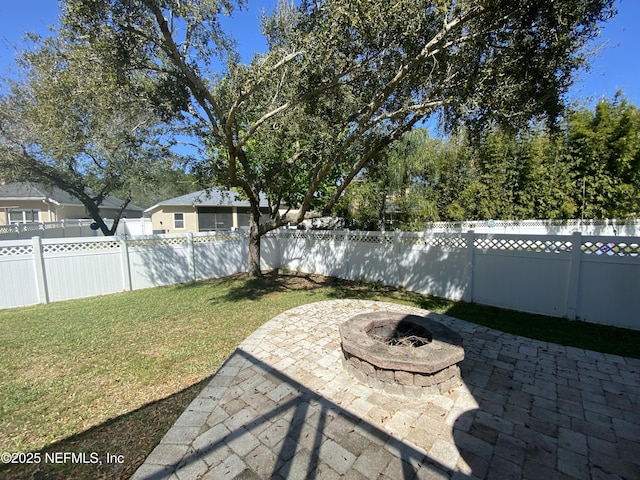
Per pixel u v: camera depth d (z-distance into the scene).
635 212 11.49
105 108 5.01
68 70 4.28
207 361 3.38
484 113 4.30
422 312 5.06
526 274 5.06
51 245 5.91
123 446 2.11
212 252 8.43
